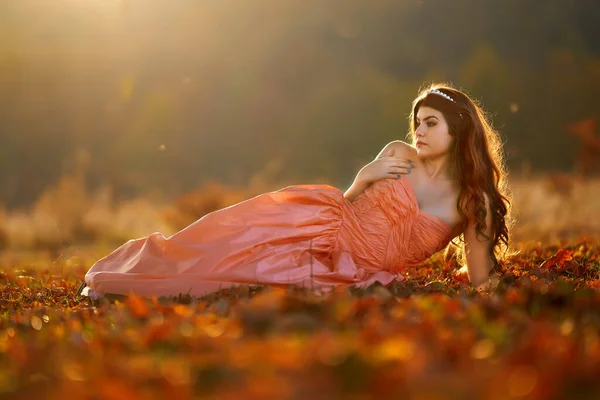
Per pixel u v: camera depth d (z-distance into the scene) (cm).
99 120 5419
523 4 6209
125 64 5566
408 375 385
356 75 5938
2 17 5375
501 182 930
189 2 5791
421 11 6256
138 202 2655
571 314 581
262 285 787
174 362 439
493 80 5538
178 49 5728
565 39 5931
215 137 5622
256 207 835
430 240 839
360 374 387
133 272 814
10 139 5216
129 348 492
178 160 5381
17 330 633
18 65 5322
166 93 5612
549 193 2250
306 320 526
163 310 649
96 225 2202
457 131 838
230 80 5800
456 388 370
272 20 5991
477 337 489
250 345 457
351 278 801
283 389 375
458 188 852
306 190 849
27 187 4519
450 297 725
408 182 841
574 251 1162
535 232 1781
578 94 5466
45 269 1309
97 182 4781
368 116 5753
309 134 5731
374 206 841
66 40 5481
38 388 418
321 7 6072
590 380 377
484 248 855
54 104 5366
